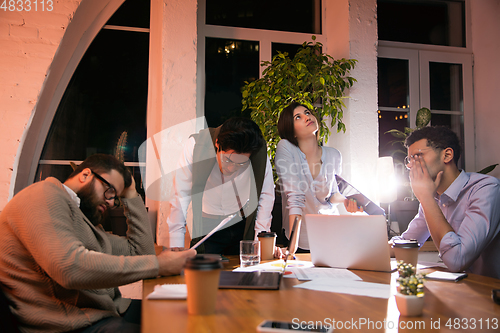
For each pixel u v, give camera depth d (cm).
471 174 155
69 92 265
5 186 223
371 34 292
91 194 126
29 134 249
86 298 118
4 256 108
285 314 76
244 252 133
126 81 275
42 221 102
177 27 259
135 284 230
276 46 311
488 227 135
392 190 266
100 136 269
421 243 169
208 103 294
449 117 333
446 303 86
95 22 267
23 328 106
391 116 321
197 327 68
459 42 339
